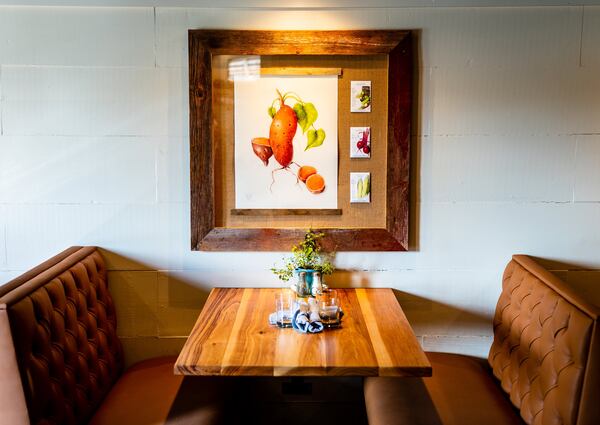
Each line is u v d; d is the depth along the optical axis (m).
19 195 2.64
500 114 2.63
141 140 2.64
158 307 2.73
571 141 2.65
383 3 2.51
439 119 2.63
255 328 2.16
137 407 2.21
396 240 2.65
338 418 2.87
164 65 2.60
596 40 2.60
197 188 2.61
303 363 1.86
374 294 2.58
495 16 2.59
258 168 2.65
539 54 2.60
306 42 2.55
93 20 2.57
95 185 2.65
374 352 1.95
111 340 2.53
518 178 2.67
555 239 2.70
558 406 1.87
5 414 1.77
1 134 2.61
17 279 2.00
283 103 2.61
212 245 2.65
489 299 2.73
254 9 2.57
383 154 2.64
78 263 2.36
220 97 2.61
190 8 2.57
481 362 2.77
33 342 1.83
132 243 2.69
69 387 2.01
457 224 2.69
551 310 2.04
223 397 2.32
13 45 2.57
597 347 1.75
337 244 2.65
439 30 2.59
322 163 2.64
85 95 2.61
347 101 2.62
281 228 2.65
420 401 2.24
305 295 2.48
